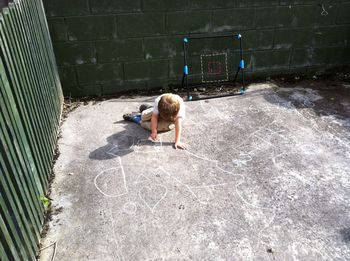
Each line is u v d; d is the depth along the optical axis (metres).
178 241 2.54
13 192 2.13
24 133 2.54
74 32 4.25
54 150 3.54
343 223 2.69
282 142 3.67
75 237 2.59
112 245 2.52
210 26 4.57
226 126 3.98
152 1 4.25
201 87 4.91
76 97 4.67
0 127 2.08
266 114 4.22
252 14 4.60
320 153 3.49
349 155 3.46
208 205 2.86
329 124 3.99
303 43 4.96
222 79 4.98
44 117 3.25
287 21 4.75
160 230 2.63
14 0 2.94
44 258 2.43
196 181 3.12
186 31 4.54
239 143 3.66
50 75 3.79
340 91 4.79
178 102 3.46
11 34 2.60
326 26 4.90
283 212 2.79
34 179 2.64
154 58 4.62
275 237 2.57
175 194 2.97
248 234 2.60
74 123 4.09
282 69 5.11
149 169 3.28
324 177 3.16
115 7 4.20
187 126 3.97
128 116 4.06
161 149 3.56
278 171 3.24
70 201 2.92
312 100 4.55
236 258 2.42
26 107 2.72
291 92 4.78
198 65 4.80
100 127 3.99
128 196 2.96
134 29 4.38
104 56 4.48
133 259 2.41
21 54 2.78
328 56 5.13
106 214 2.78
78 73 4.52
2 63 2.32
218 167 3.30
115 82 4.68
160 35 4.49
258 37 4.78
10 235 1.99
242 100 4.58
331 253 2.45
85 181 3.14
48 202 2.82
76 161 3.41
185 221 2.71
